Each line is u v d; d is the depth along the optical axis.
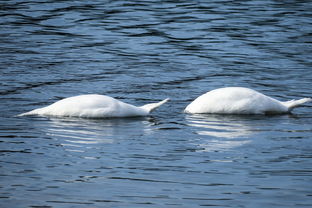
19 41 24.55
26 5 30.56
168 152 12.62
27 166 11.66
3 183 10.77
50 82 19.19
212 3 31.72
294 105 16.00
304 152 12.57
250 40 24.89
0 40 24.58
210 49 23.73
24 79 19.44
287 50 23.44
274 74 20.31
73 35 25.64
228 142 13.33
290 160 12.08
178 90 18.55
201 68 21.17
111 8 30.44
